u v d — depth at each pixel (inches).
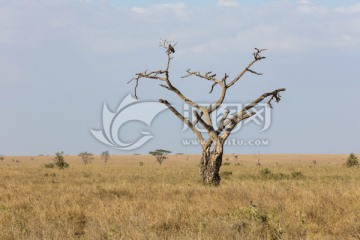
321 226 1010.7
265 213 1004.6
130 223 946.1
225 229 876.6
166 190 1689.2
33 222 1018.7
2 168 4458.7
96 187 1908.2
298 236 888.9
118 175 3043.8
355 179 2488.9
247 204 1223.5
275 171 3582.7
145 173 3383.4
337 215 1082.7
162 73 2321.6
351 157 4628.4
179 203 1274.6
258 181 2324.1
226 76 2246.6
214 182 2169.0
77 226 1062.4
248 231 889.5
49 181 2422.5
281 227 925.8
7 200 1502.2
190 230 931.3
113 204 1286.9
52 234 906.1
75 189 1834.4
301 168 4207.7
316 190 1513.3
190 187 1841.8
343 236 916.6
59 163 4707.2
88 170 3882.9
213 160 2180.1
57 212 1189.7
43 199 1472.7
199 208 1175.6
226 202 1279.5
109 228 916.6
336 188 1589.6
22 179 2591.0
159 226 992.9
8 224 1021.8
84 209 1243.2
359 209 1099.3
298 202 1243.2
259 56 2272.4
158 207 1195.3
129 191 1711.4
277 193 1464.1
